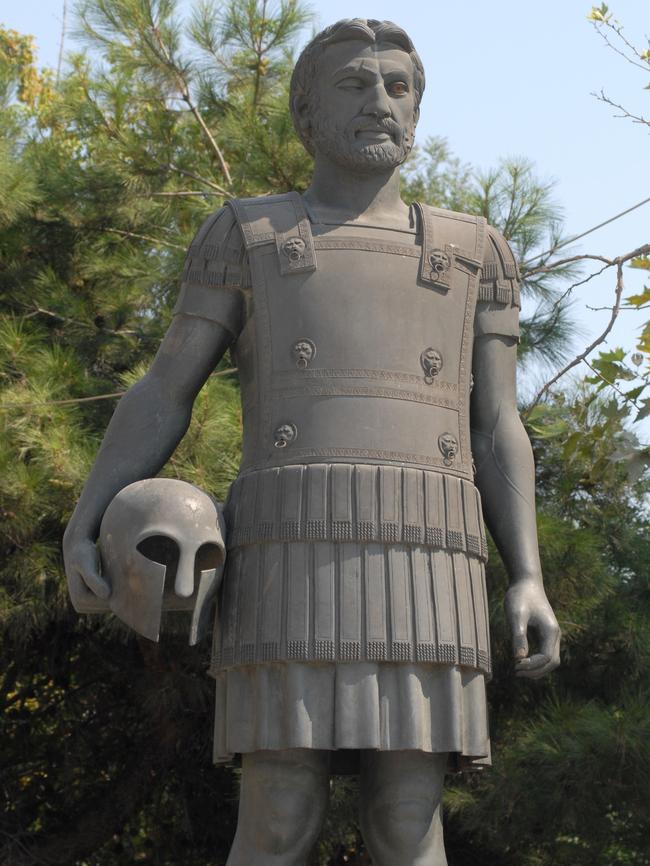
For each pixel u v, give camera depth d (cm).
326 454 267
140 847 912
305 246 279
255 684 261
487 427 294
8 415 666
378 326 275
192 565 256
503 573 632
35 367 718
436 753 264
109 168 830
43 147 881
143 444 282
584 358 414
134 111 859
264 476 269
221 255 284
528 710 722
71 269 873
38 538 694
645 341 411
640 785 595
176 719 818
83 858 858
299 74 300
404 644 257
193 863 886
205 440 626
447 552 269
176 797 875
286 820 257
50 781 907
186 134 868
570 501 748
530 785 614
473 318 289
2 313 794
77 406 717
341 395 270
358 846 786
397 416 270
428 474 270
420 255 282
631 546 765
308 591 259
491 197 755
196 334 285
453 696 261
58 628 846
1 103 886
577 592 664
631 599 745
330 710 254
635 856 693
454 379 281
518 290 297
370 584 260
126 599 259
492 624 634
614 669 717
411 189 806
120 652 859
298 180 779
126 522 260
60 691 930
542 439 716
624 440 416
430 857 261
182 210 845
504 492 290
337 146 289
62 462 648
